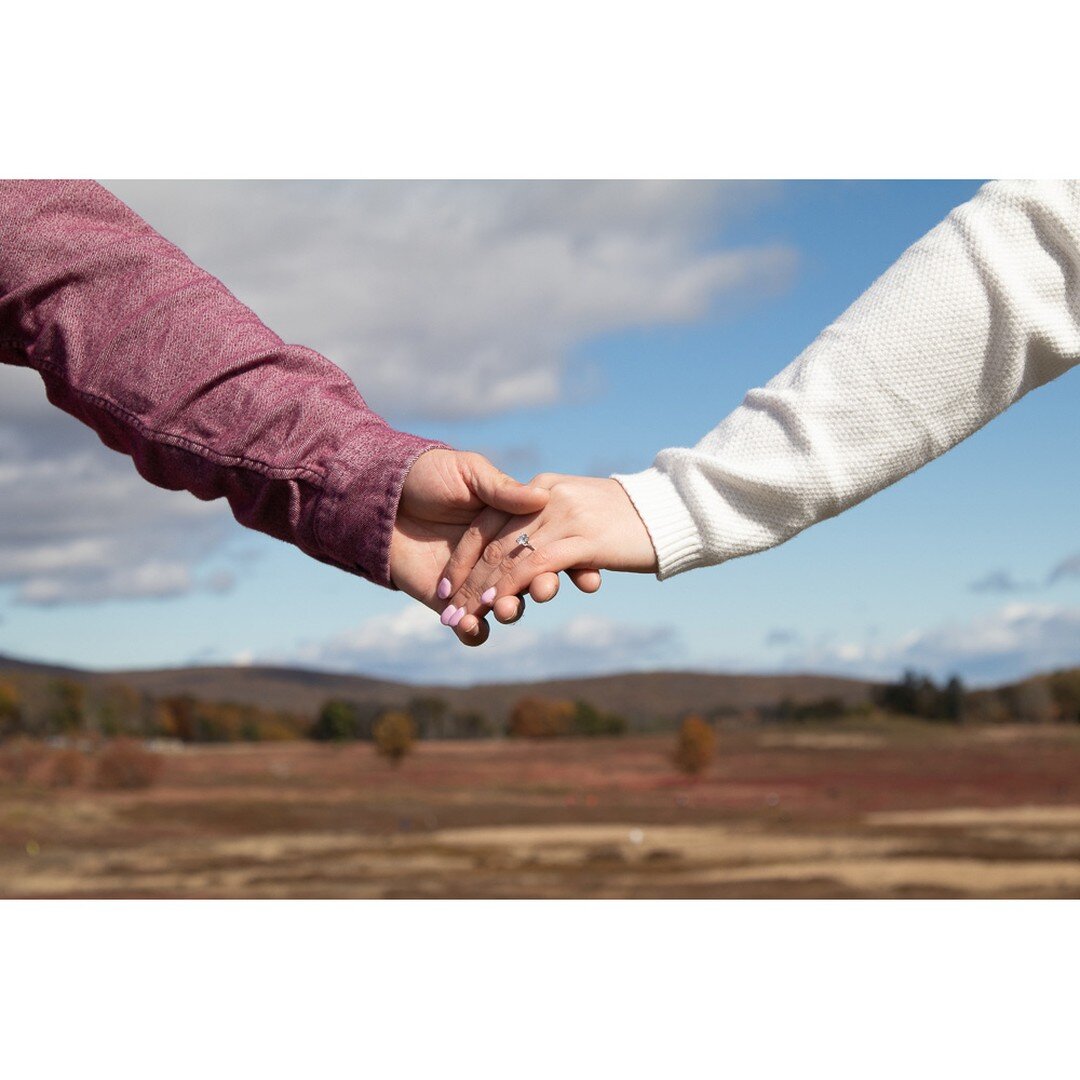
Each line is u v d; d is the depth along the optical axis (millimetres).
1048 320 980
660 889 8320
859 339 1016
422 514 1025
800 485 1007
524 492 991
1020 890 8164
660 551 1023
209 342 975
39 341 1002
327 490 975
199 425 972
